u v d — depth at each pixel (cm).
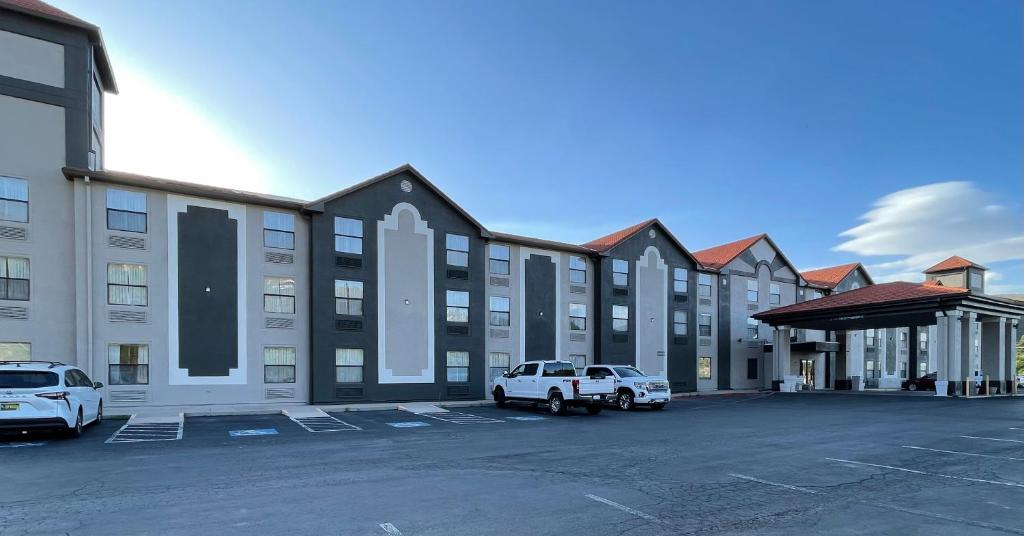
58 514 691
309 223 2336
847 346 4162
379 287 2434
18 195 1822
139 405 1944
